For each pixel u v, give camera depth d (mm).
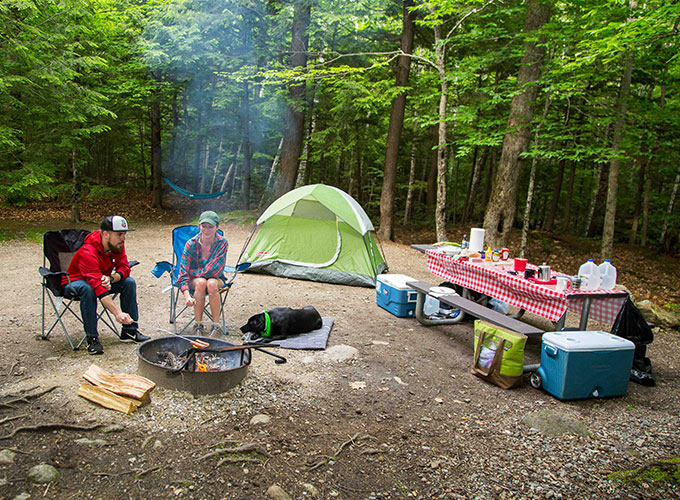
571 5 8148
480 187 18984
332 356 3781
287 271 6895
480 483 2219
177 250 4672
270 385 3068
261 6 12117
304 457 2295
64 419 2383
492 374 3518
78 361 3250
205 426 2471
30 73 8258
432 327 4980
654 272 10719
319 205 7062
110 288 3682
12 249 8016
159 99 14234
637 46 5316
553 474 2332
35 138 9477
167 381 2777
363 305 5703
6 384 2779
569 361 3238
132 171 20188
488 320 3729
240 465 2158
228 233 11430
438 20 8625
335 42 12734
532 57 8336
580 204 18359
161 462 2121
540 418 2898
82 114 9820
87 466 2049
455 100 12016
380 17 11344
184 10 12258
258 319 4066
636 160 13539
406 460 2377
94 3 9609
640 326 3801
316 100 13812
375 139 15086
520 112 8609
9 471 1955
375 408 2967
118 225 3500
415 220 16969
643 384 3744
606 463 2471
